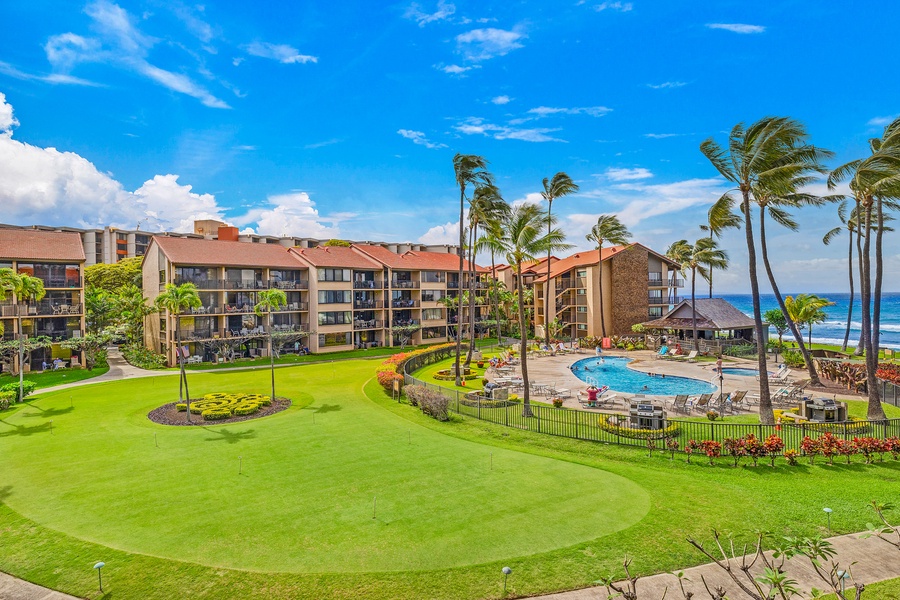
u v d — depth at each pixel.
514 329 76.62
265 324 55.28
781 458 17.69
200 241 55.47
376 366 46.16
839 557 10.55
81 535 12.27
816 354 46.97
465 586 9.77
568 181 51.94
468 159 37.62
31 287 35.66
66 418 25.69
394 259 67.44
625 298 65.94
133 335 57.78
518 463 17.39
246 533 12.20
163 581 10.17
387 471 16.62
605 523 12.32
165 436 21.91
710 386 33.88
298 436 21.59
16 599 9.73
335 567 10.55
